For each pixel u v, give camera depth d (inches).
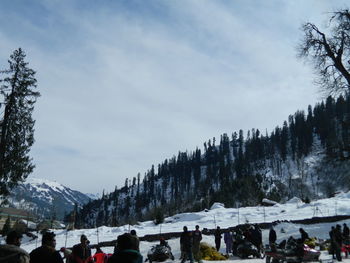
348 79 1226.6
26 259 240.5
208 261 833.5
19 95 1378.0
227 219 1849.2
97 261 555.2
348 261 766.5
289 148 7111.2
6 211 3206.2
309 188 3705.7
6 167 1336.1
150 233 1596.9
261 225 1471.5
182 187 7593.5
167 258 885.8
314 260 788.0
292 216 1710.1
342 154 1266.0
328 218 1471.5
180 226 1785.2
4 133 1331.2
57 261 251.0
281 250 703.7
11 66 1402.6
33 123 1401.3
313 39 1258.0
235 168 6766.7
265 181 4901.6
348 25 1218.0
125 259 202.4
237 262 798.5
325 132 6077.8
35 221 3292.3
